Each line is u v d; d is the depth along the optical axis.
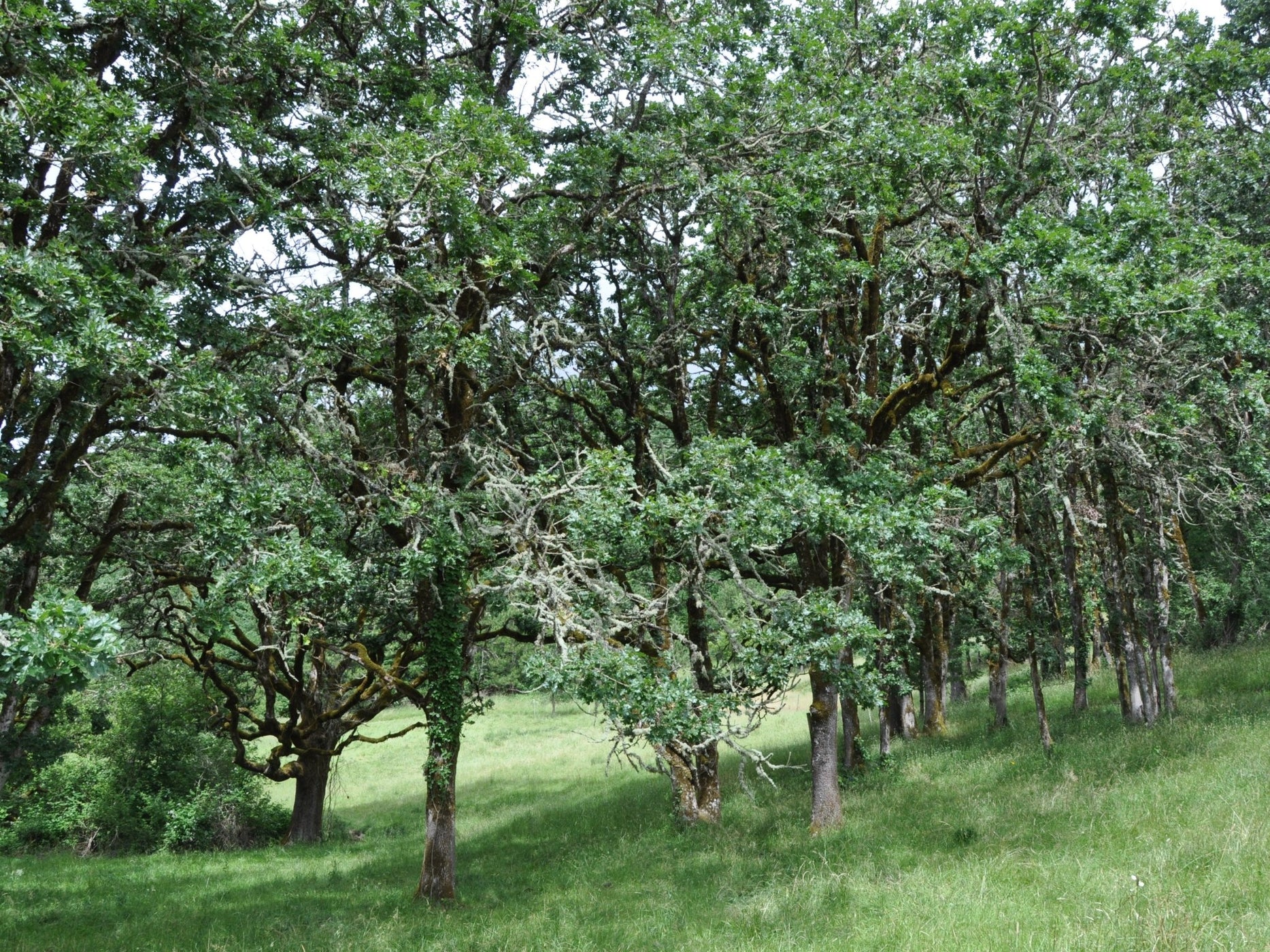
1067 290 11.73
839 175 13.33
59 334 8.37
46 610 5.57
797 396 17.33
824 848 13.73
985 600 21.08
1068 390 11.48
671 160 13.76
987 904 9.51
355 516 12.87
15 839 26.52
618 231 16.25
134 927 14.34
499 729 47.69
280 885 18.20
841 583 15.44
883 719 20.27
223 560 10.35
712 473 12.67
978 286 13.39
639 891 13.49
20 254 8.07
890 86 14.60
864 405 14.80
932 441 17.16
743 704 12.41
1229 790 11.91
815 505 11.79
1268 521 20.25
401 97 13.80
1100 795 13.13
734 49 13.86
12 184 9.80
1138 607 19.16
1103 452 14.85
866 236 16.97
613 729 10.96
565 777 31.05
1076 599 19.83
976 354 16.81
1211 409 15.03
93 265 9.62
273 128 12.73
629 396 17.98
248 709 22.97
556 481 13.07
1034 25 12.72
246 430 10.96
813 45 14.20
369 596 15.70
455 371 14.27
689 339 17.39
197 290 11.33
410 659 20.06
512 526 11.99
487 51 15.44
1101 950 7.61
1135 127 15.78
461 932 12.13
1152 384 13.80
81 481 14.62
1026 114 13.95
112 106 8.86
